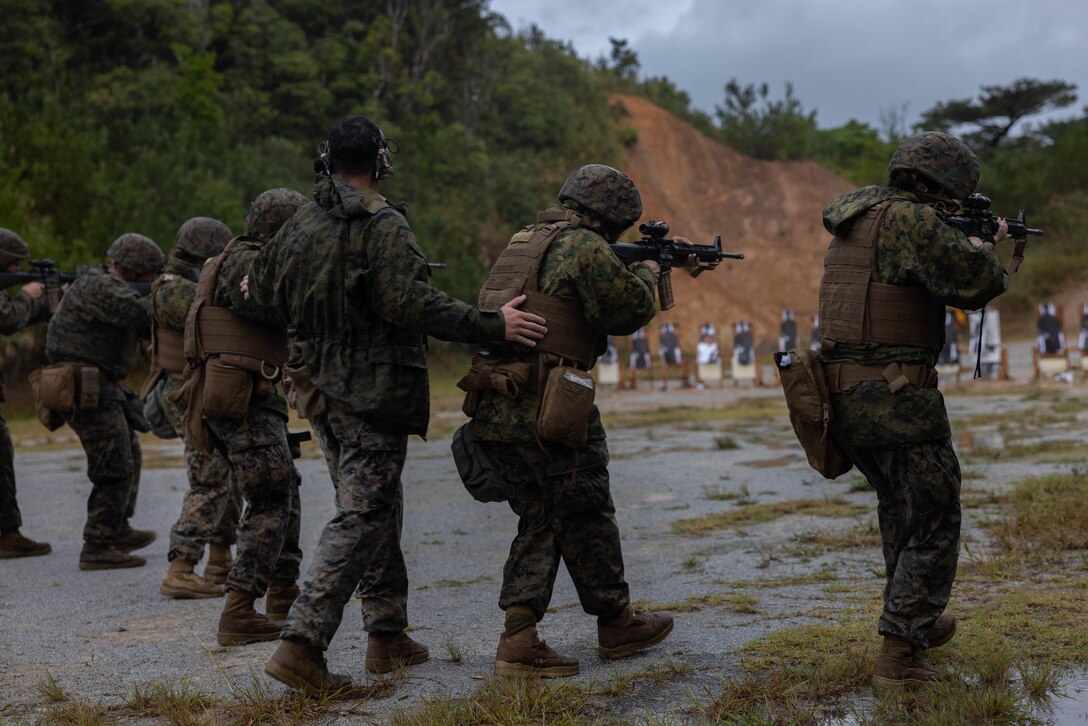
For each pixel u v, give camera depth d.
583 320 3.56
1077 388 19.88
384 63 53.66
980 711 2.96
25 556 6.70
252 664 3.94
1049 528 5.50
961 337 36.81
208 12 50.34
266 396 4.35
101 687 3.73
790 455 10.79
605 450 3.66
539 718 3.13
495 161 54.44
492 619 4.53
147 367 25.23
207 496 5.38
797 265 57.81
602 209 3.66
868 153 74.25
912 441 3.29
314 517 7.73
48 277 6.82
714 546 5.92
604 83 71.88
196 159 34.53
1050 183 58.03
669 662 3.61
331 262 3.41
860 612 4.20
